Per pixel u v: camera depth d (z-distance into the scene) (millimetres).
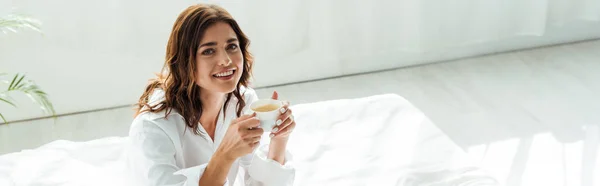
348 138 2350
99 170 2154
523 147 2607
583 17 3816
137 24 3061
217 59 1538
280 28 3303
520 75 3441
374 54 3535
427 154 2205
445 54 3674
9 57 2934
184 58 1557
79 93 3107
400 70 3596
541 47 3834
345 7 3355
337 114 2551
